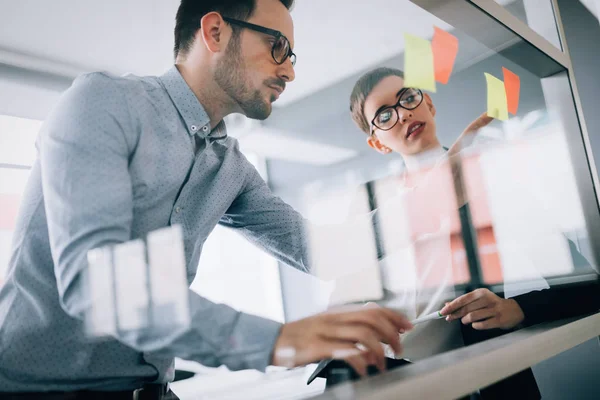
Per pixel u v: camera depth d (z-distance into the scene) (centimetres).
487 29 77
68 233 45
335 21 181
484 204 107
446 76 62
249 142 239
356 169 215
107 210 47
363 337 39
